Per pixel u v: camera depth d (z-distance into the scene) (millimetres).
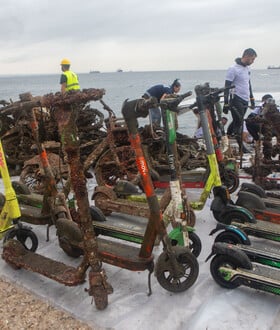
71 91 2402
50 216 3869
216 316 2609
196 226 4285
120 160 5469
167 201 3475
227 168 5012
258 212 3969
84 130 6621
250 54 6727
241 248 3203
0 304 2943
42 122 3555
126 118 2646
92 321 2697
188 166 5645
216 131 4879
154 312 2756
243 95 6914
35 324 2701
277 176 6227
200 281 3117
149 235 2889
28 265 3156
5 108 3432
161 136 5449
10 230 3551
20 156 6859
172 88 7840
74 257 3637
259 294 2875
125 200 4375
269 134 5336
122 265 3004
